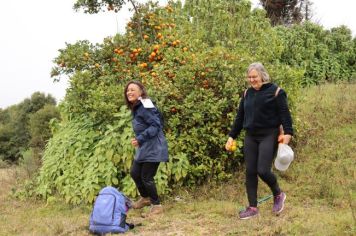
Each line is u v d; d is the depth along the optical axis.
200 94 6.88
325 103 9.67
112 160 6.80
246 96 5.32
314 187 6.32
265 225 5.02
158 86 6.94
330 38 13.88
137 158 5.78
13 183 8.86
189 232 5.12
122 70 7.81
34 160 9.55
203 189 6.68
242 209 5.70
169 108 6.83
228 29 9.24
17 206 7.34
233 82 6.97
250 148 5.31
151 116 5.66
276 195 5.36
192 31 8.84
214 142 6.82
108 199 5.34
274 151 5.22
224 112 7.05
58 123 8.48
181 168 6.63
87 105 7.14
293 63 12.79
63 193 7.04
